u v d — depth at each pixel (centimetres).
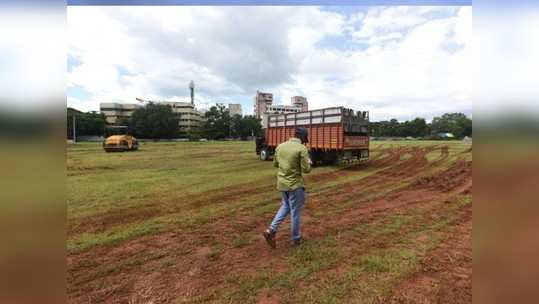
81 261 372
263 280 321
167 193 764
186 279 327
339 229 478
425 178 977
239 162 1605
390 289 298
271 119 1678
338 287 304
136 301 288
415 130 8156
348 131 1304
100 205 639
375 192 767
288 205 411
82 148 3081
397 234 451
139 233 470
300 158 391
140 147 3556
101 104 9450
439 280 314
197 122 10794
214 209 610
